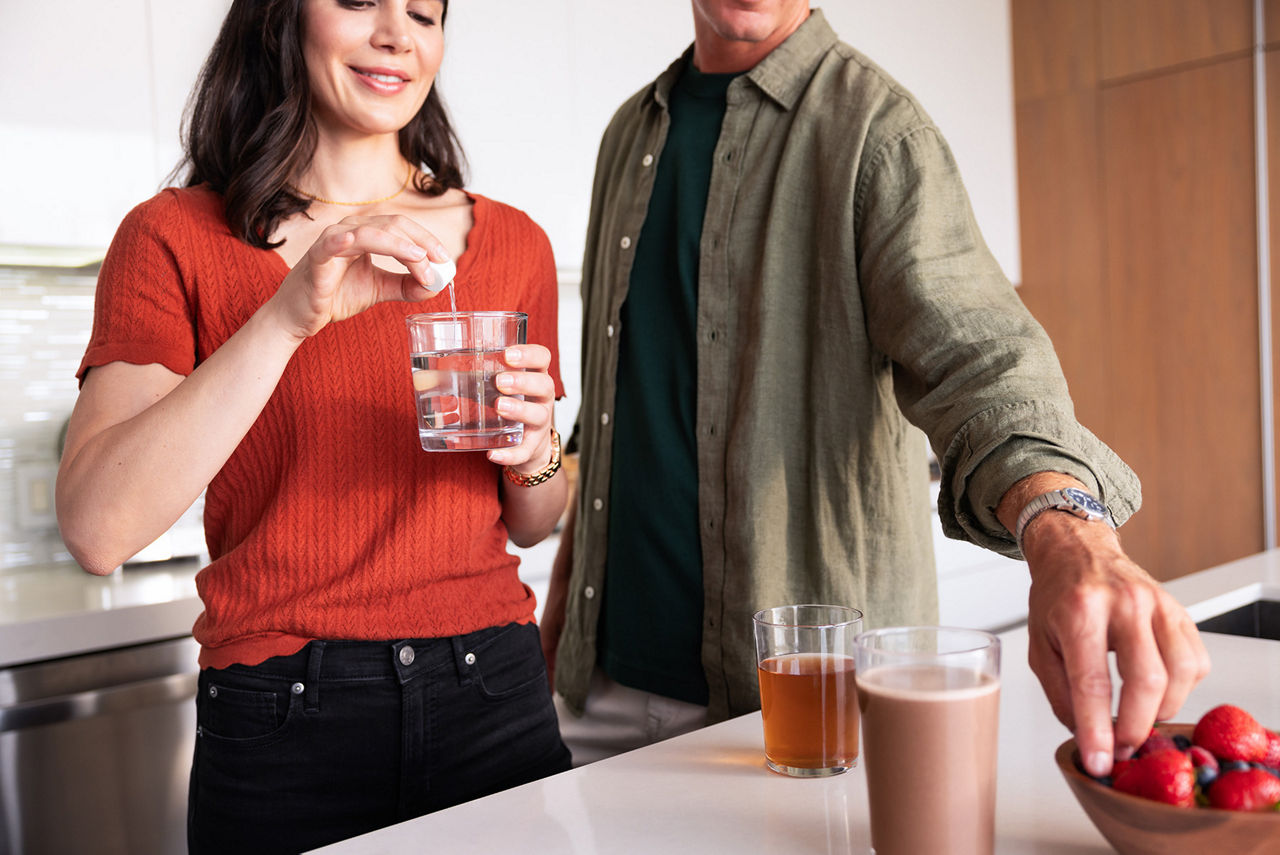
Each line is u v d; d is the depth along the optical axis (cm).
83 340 262
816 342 130
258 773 102
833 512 130
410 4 111
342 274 91
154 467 91
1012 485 85
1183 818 58
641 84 297
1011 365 98
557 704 169
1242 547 370
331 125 115
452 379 92
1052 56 405
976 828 65
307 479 106
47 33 208
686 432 139
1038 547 76
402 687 104
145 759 196
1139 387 393
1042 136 411
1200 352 376
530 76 271
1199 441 378
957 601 338
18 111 206
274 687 102
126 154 219
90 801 189
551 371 127
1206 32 366
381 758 104
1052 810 77
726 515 133
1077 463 84
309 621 103
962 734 65
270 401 106
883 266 119
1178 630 64
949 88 381
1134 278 391
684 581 138
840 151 126
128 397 101
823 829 75
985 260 120
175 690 198
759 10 132
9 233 207
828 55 135
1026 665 112
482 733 110
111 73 217
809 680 85
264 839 102
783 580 133
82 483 94
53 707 184
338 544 106
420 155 128
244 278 108
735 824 77
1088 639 65
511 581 120
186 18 225
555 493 122
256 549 105
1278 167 353
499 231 123
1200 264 374
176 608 200
